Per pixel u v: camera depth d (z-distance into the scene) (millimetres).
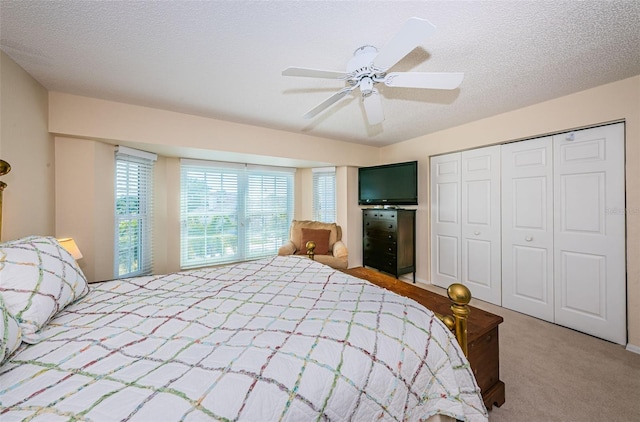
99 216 2459
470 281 3178
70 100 2197
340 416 780
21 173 1784
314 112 1865
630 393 1560
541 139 2539
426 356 1011
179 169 3529
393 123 3037
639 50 1608
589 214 2256
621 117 2014
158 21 1339
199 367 760
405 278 3916
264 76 1926
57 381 691
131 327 998
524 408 1457
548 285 2523
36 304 926
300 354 838
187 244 3615
